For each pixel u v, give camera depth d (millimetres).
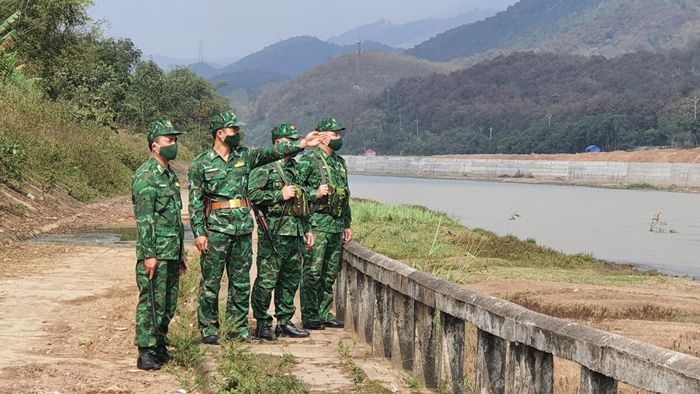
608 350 4523
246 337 8461
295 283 9008
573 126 190750
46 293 11430
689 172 128375
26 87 37156
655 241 38812
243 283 8344
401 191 93500
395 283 7652
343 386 7000
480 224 46469
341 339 9031
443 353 6664
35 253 15930
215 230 8102
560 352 4938
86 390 6684
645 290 17734
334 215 9320
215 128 8086
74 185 29125
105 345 8508
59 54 49656
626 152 155875
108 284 12438
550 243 36438
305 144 8555
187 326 8703
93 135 39344
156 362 7590
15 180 23750
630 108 194625
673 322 13320
